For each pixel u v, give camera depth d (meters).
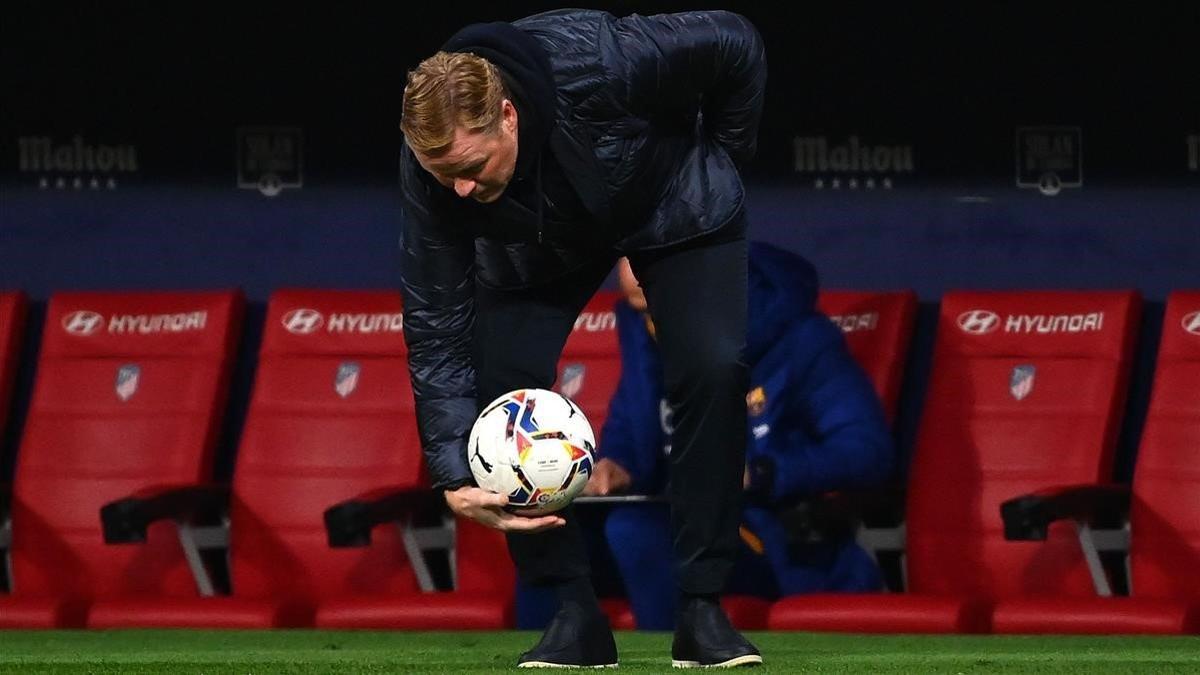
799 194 27.02
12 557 26.05
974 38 26.69
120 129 28.12
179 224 28.12
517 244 14.10
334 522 23.03
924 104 26.78
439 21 27.84
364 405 25.41
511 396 14.26
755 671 14.45
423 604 23.48
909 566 23.98
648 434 22.55
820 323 22.58
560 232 13.81
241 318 26.56
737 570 23.28
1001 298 24.44
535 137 12.87
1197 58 26.28
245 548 25.27
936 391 24.31
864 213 26.89
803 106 26.97
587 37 13.26
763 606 22.83
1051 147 26.58
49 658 18.30
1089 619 21.53
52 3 28.08
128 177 28.16
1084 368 23.72
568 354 25.22
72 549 25.80
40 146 28.19
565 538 14.95
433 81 12.38
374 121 27.91
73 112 28.14
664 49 13.54
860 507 23.05
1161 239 26.34
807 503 21.58
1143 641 20.28
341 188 27.97
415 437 25.08
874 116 26.86
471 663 16.48
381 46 27.88
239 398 27.73
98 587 25.72
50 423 26.25
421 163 12.67
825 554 23.56
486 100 12.38
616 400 22.94
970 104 26.70
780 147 27.03
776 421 22.22
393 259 27.89
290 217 28.03
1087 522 22.61
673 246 14.38
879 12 26.84
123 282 28.19
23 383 28.02
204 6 28.03
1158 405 23.25
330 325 25.89
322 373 25.67
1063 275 26.58
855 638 20.77
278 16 27.97
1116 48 26.44
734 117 14.48
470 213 13.50
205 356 26.16
